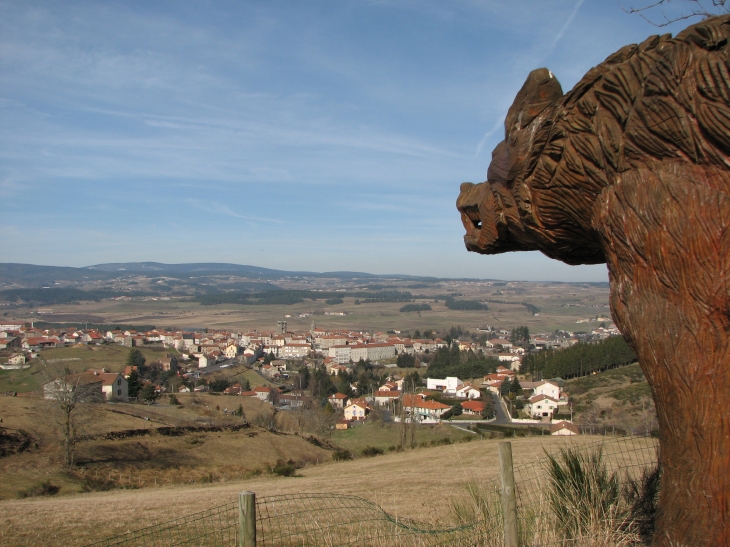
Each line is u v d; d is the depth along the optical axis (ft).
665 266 10.37
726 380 9.91
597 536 17.31
